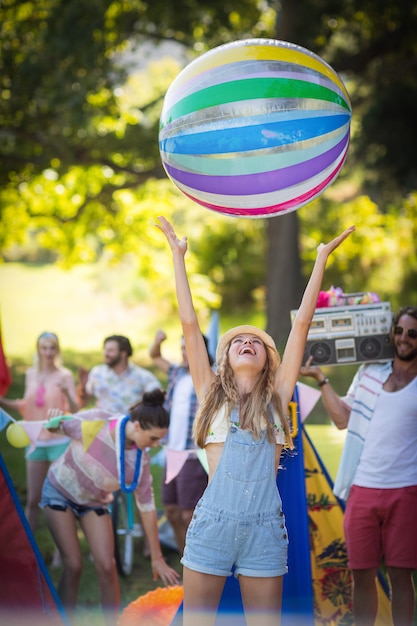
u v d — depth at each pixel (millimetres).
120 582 5906
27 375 6918
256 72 3578
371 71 18141
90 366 16094
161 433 4738
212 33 16188
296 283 15953
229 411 3664
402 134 18469
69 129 15570
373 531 4520
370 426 4602
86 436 4773
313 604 4496
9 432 5047
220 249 23047
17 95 15070
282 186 3641
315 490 5043
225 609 4117
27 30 15383
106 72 14922
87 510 4867
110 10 15578
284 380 3838
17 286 30625
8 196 18250
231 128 3543
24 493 7930
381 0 15680
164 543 6418
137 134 15766
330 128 3609
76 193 18188
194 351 3875
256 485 3564
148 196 19234
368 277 21703
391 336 4730
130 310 24688
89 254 20094
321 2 15688
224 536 3520
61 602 4766
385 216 21766
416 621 5023
